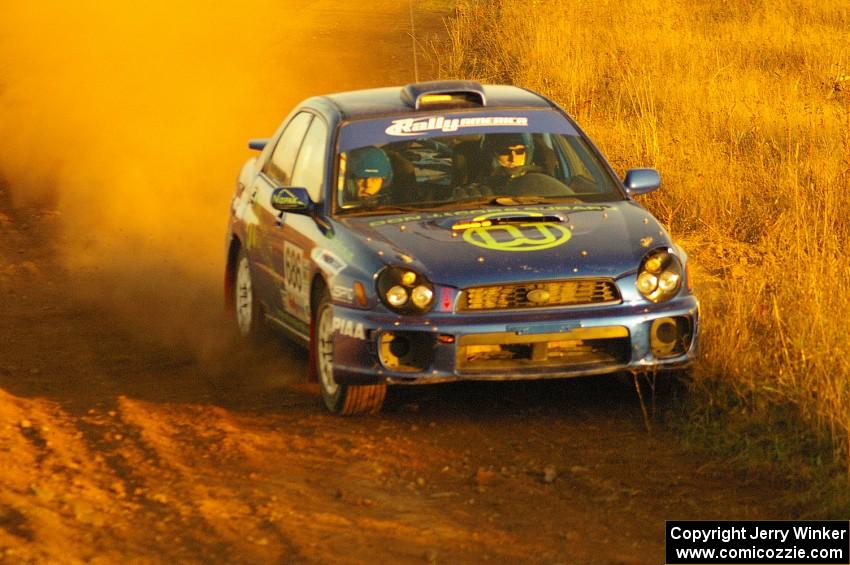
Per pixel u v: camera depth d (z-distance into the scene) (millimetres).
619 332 26391
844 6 91875
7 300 40531
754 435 25391
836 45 76250
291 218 31047
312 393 30281
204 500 22984
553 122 31562
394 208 29328
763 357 27922
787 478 23516
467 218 28125
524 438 26297
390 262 26531
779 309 29609
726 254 40656
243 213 35344
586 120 55062
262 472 24547
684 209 44500
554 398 28906
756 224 42781
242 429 27328
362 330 26391
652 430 26516
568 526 21766
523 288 26312
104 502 22953
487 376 26125
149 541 21125
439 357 26047
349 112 31469
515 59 74875
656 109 58906
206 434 26953
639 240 27391
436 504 22812
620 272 26547
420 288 26125
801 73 67938
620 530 21578
